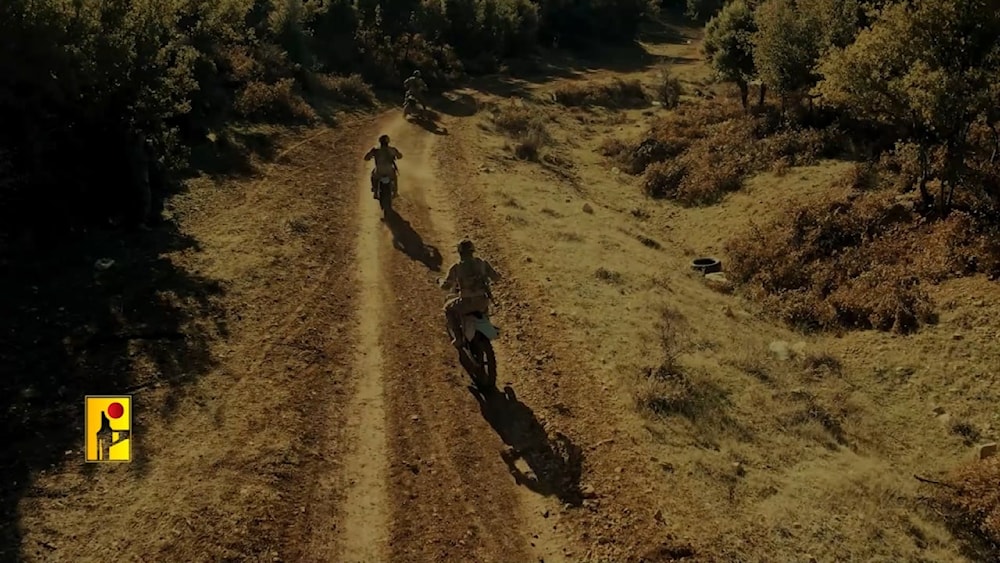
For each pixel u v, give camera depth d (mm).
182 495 6727
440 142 24234
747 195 20016
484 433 8195
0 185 11148
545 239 15320
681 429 8531
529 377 9445
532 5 55406
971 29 13883
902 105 14992
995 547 7305
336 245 13594
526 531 6738
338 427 8156
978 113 14117
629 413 8680
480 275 8922
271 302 10859
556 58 55000
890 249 14484
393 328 10602
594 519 6875
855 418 9945
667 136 26047
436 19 46656
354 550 6391
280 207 15047
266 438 7711
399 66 38938
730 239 17391
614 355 10148
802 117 24250
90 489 6676
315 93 28406
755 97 30531
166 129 15820
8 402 7602
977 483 8133
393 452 7781
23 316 9219
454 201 17391
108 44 11805
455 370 9547
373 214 15680
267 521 6570
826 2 23469
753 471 8000
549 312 11406
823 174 19656
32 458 6941
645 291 13164
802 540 6895
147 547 6090
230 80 23688
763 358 11305
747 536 6816
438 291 12000
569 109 35281
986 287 12359
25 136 11445
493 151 23938
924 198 15188
